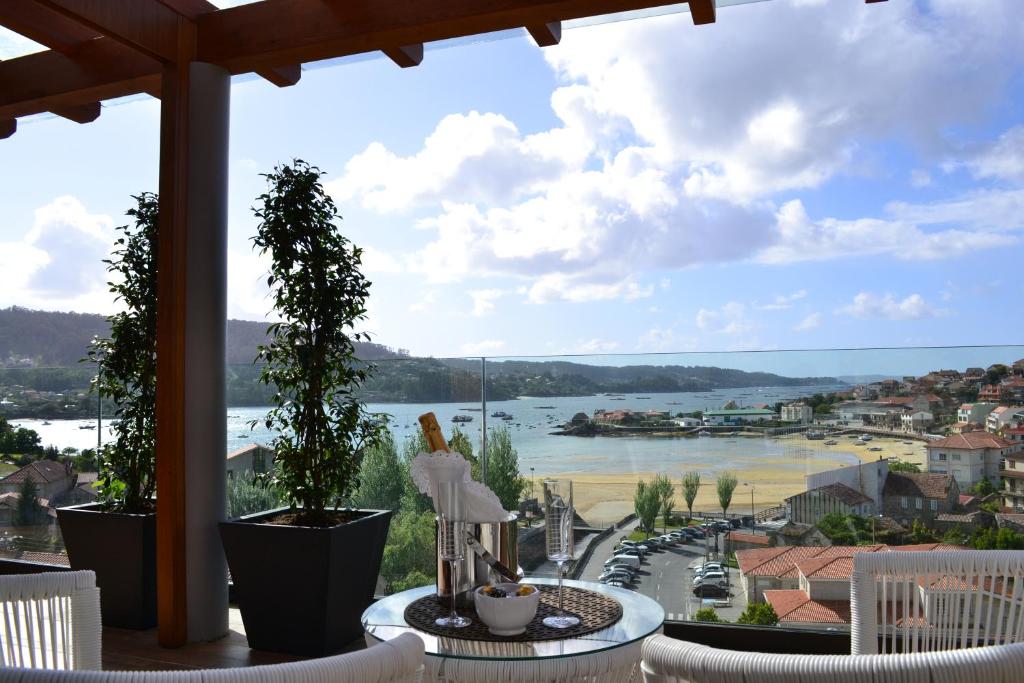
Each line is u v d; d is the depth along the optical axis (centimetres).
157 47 386
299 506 431
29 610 185
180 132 398
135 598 429
